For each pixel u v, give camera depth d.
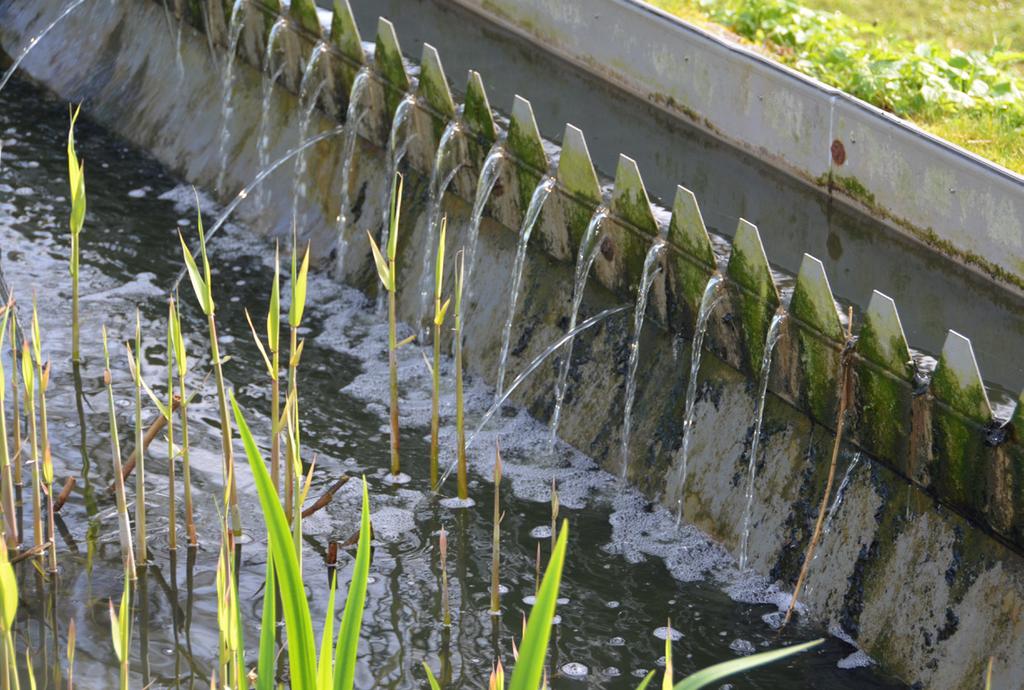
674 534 6.32
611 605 5.82
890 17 10.92
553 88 9.77
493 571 5.62
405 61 8.73
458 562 6.07
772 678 5.38
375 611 5.72
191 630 5.53
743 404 6.32
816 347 5.82
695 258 6.39
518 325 7.52
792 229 7.84
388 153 8.46
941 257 7.41
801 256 7.55
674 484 6.50
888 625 5.48
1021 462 4.94
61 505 6.29
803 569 5.60
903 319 6.88
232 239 9.10
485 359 7.64
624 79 9.63
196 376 7.46
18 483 6.41
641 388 6.81
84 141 10.44
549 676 5.37
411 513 6.41
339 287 8.54
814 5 11.16
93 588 5.75
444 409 7.31
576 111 9.39
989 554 5.18
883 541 5.59
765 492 6.09
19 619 5.54
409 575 5.96
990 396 5.43
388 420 7.21
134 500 6.36
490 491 6.62
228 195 9.56
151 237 9.02
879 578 5.56
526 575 5.98
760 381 6.22
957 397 5.19
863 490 5.74
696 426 6.48
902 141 7.48
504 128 7.84
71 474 6.57
